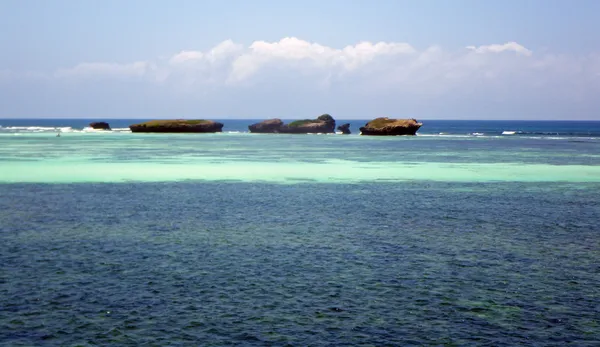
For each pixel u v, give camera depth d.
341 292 16.81
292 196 38.12
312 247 22.70
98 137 129.38
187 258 20.67
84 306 15.41
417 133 187.50
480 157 74.19
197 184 44.47
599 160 69.81
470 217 30.33
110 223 27.62
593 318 14.96
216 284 17.47
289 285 17.44
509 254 21.81
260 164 62.03
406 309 15.46
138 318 14.59
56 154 72.56
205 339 13.36
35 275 18.20
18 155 70.31
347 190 41.59
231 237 24.55
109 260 20.25
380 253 21.78
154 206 33.22
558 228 27.33
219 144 102.88
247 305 15.61
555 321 14.73
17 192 38.81
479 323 14.55
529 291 17.12
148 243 23.14
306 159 69.25
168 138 128.62
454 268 19.66
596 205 34.91
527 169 58.38
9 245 22.47
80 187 41.91
